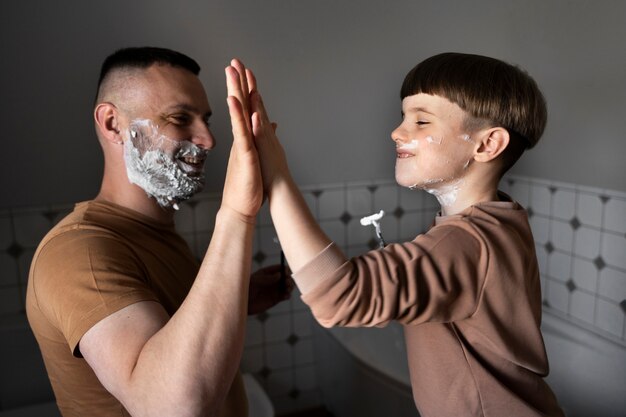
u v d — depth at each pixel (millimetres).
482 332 666
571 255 1721
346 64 1815
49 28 1486
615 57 1497
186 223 1709
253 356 1924
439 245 637
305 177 1848
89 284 643
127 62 862
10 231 1553
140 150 856
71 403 745
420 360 745
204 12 1622
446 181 735
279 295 1062
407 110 744
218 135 1692
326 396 1898
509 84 715
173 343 571
